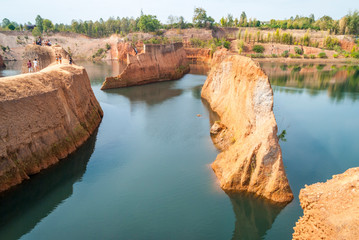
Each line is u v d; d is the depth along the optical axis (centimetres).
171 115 4822
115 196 2436
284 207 2178
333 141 3728
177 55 9981
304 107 5462
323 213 1259
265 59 14938
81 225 2059
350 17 18775
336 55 15112
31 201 2358
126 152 3353
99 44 17175
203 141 3653
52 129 3003
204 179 2681
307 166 2986
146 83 8056
